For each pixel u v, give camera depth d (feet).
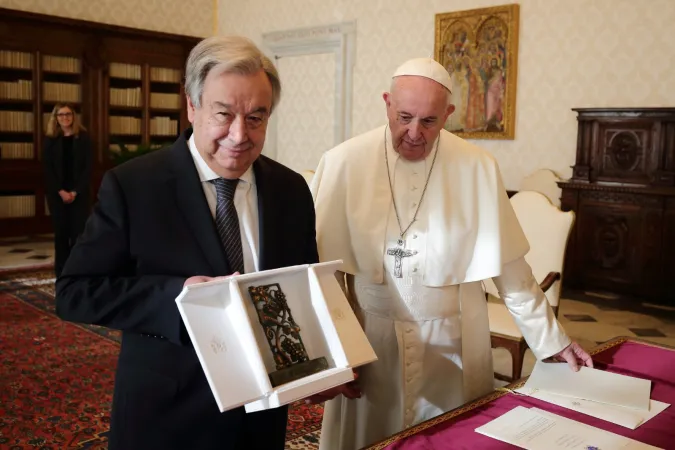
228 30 34.71
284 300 4.68
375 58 28.17
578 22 22.29
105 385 12.58
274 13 32.30
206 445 4.92
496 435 5.07
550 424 5.26
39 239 29.27
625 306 19.61
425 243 7.03
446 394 7.22
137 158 5.11
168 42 32.58
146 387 4.88
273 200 5.42
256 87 4.54
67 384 12.57
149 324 4.66
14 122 28.27
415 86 6.27
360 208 7.23
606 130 20.83
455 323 7.18
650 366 6.71
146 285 4.66
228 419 4.95
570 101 22.68
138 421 4.88
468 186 7.10
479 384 7.34
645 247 20.02
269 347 4.50
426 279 7.01
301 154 31.96
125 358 5.05
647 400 5.81
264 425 5.34
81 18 30.45
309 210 5.84
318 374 4.52
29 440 10.24
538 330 6.91
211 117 4.59
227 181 5.15
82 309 4.67
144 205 4.87
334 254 7.29
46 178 20.99
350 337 4.82
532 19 23.32
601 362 6.82
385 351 7.17
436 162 7.11
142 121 32.17
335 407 7.66
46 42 28.50
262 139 4.82
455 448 4.90
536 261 12.08
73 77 29.89
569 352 6.73
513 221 7.23
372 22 28.14
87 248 4.79
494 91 24.34
